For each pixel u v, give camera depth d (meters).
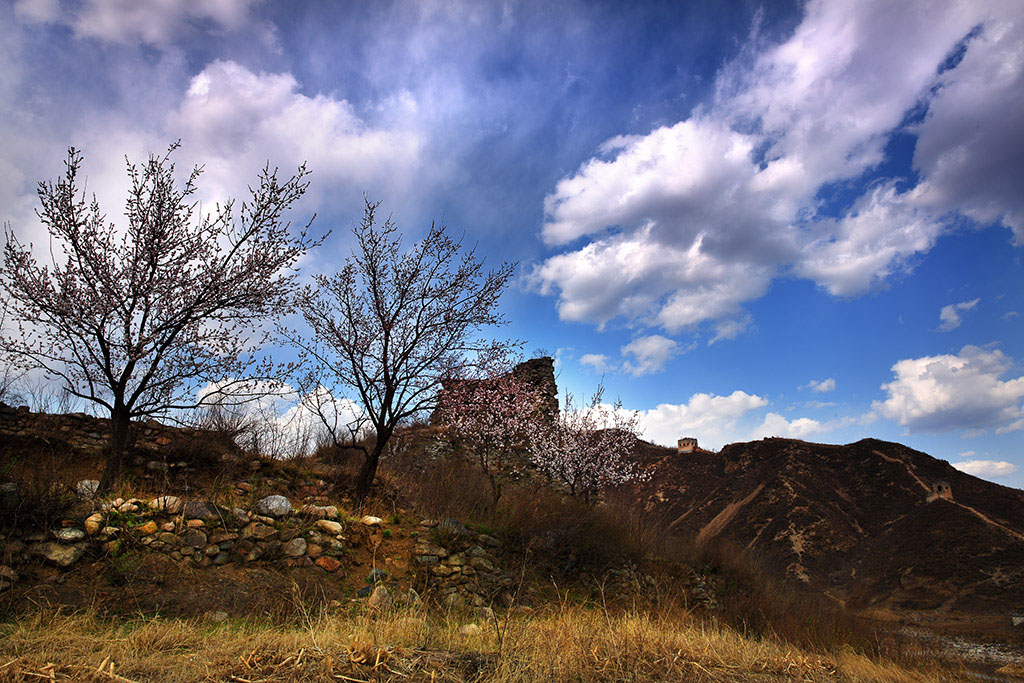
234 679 4.34
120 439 9.41
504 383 17.42
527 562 11.97
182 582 7.76
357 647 5.16
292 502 11.62
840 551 53.84
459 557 10.80
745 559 20.00
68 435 11.33
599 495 21.31
